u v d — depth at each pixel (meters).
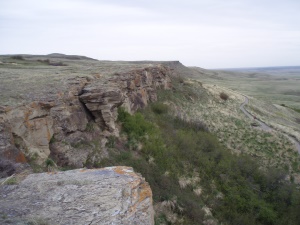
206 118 35.41
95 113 16.73
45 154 11.57
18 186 5.75
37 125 11.78
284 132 36.59
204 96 44.81
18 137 10.65
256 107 51.22
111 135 17.17
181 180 17.78
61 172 6.44
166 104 32.91
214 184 19.39
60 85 16.03
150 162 17.72
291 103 76.75
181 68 130.75
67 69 28.92
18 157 9.69
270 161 27.03
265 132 35.16
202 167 20.59
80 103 16.00
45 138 12.03
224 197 18.50
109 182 5.75
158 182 15.89
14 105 11.27
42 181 5.92
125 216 4.67
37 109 12.15
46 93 14.12
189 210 14.41
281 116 54.25
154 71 36.09
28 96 13.17
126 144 18.25
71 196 5.26
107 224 4.45
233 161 23.56
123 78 23.80
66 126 13.73
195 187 17.95
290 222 17.69
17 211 4.79
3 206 4.96
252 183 21.39
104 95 16.86
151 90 31.70
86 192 5.39
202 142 25.08
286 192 20.58
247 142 31.00
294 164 26.92
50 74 21.80
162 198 14.36
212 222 15.12
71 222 4.48
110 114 17.12
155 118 26.66
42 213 4.72
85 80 18.66
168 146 21.05
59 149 12.67
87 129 15.79
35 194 5.38
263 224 17.47
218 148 25.34
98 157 14.70
